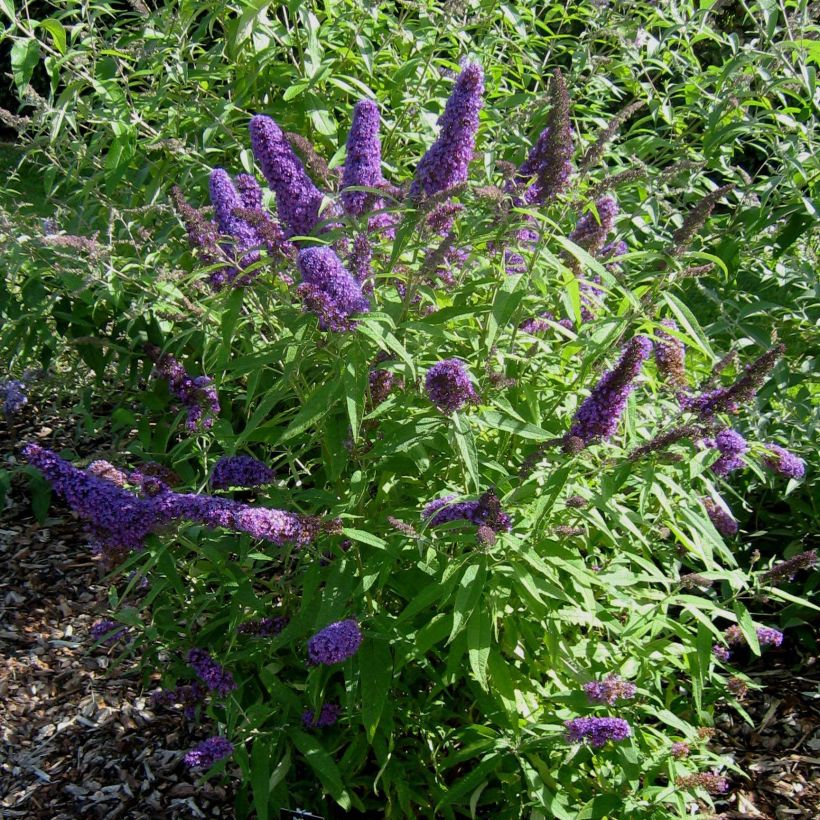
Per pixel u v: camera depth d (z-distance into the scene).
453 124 1.25
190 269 1.77
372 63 1.83
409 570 1.39
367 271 1.26
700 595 1.86
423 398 1.38
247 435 1.27
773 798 1.65
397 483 1.45
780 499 1.94
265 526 1.21
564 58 2.47
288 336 1.30
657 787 1.34
